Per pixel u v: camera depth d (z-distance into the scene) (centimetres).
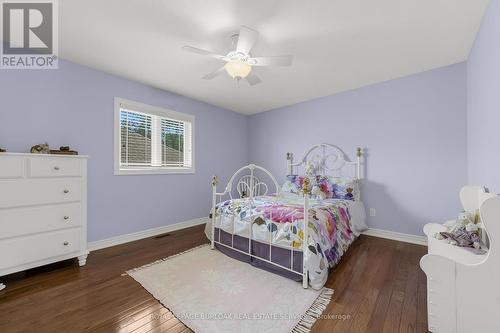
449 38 209
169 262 227
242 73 199
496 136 159
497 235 106
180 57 237
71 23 182
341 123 347
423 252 255
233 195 441
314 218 202
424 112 281
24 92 219
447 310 119
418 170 286
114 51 226
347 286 183
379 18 178
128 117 299
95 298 165
